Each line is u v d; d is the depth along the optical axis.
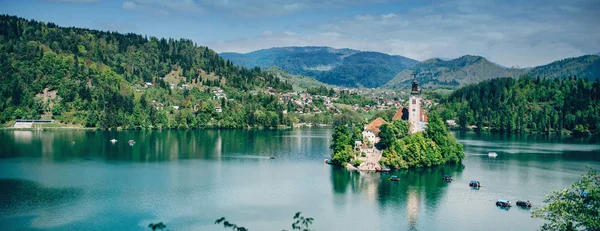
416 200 199.50
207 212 179.88
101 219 170.88
